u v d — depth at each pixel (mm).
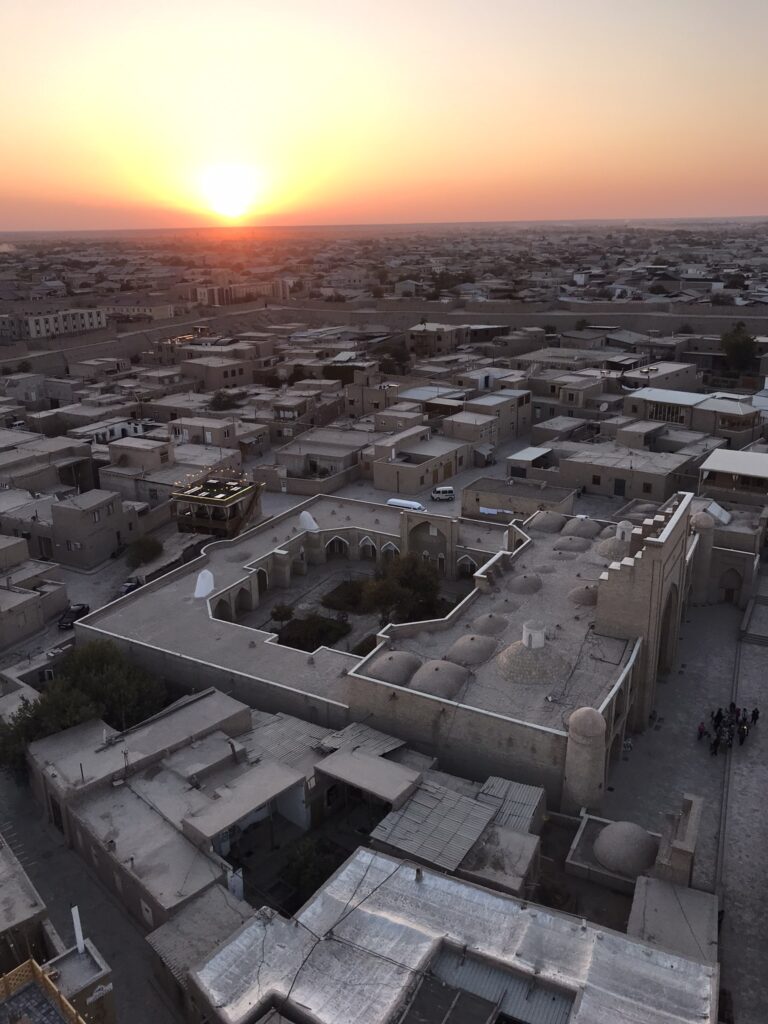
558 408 105750
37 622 59906
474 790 38031
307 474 90625
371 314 181625
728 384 122500
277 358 138875
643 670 45312
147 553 69250
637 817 39750
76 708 43250
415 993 25594
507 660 43031
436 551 67125
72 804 37312
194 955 29641
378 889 29562
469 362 130375
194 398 116625
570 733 37312
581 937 27391
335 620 60500
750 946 32469
